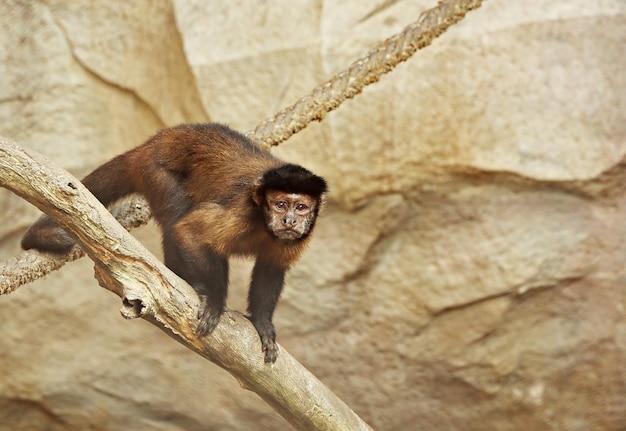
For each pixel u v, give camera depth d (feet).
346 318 64.23
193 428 67.51
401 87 60.34
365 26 60.23
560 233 61.52
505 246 61.62
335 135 60.75
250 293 43.11
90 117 65.46
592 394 63.46
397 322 63.72
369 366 64.39
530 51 59.98
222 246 40.52
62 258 42.09
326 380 64.64
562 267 61.67
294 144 61.31
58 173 33.68
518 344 63.26
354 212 62.75
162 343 67.21
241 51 60.95
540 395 63.52
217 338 37.76
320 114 48.47
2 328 66.69
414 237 62.80
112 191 45.57
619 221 61.67
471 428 64.34
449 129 60.29
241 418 66.90
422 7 59.98
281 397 39.24
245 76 60.85
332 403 39.86
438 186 61.82
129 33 64.28
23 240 42.14
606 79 60.23
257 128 48.16
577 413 63.72
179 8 61.98
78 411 67.67
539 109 59.93
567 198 61.72
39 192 33.55
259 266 43.16
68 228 34.40
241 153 43.50
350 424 40.14
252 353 38.42
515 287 61.77
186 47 61.26
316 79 60.13
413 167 61.11
